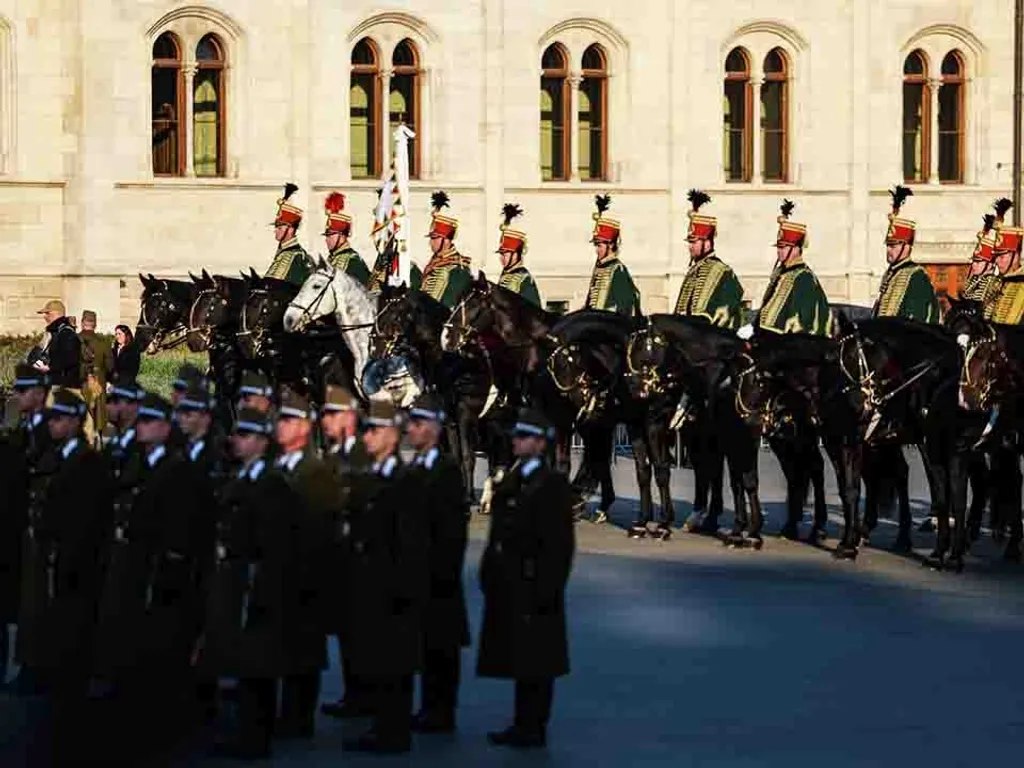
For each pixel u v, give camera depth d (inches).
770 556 1528.1
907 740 970.7
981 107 3154.5
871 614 1288.1
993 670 1122.7
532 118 2955.2
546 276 2960.1
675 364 1539.1
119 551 965.2
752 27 3051.2
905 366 1432.1
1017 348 1395.2
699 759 932.6
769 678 1101.1
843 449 1485.0
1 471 1070.4
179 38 2805.1
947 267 3147.1
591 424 1658.5
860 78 3090.6
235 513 902.4
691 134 3031.5
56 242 2765.7
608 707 1032.2
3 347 2517.2
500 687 1093.1
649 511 1628.9
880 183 3112.7
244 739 916.0
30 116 2746.1
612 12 2987.2
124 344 2161.7
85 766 898.1
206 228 2810.0
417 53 2910.9
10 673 1126.4
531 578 920.3
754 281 3053.6
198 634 963.3
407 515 905.5
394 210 2022.6
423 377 1681.8
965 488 1446.9
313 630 925.8
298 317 1692.9
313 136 2861.7
